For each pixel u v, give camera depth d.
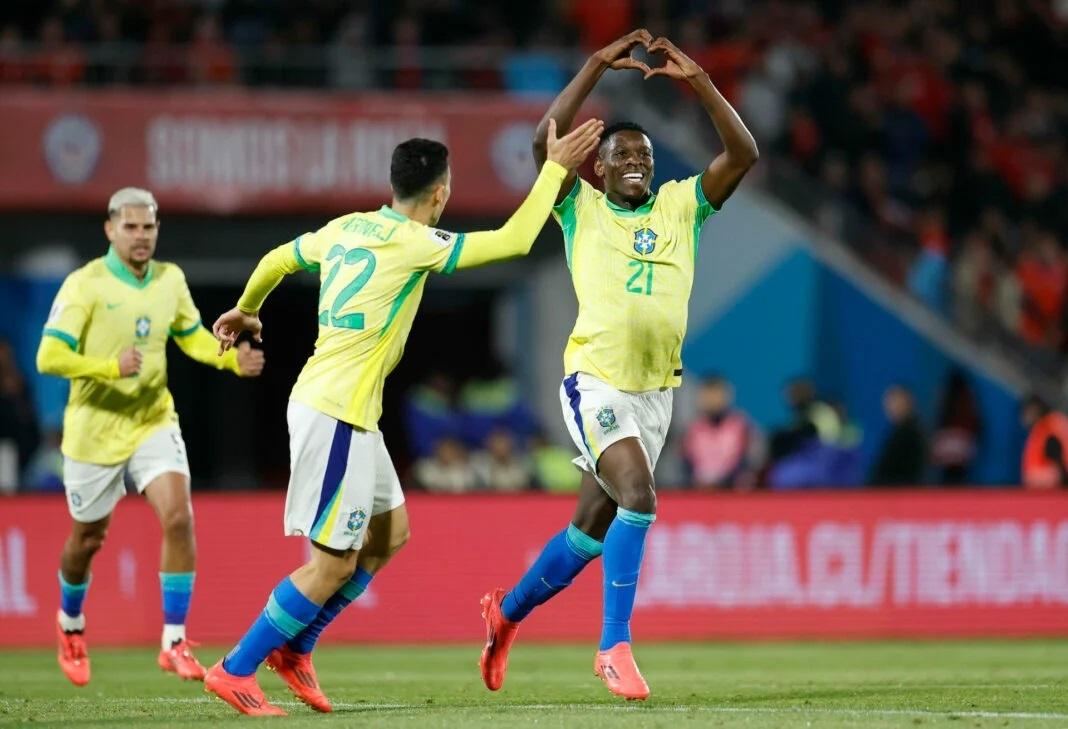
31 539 42.44
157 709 24.08
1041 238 66.12
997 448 62.38
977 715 21.75
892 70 70.06
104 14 60.84
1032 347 62.59
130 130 58.56
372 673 33.78
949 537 45.09
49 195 58.22
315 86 61.06
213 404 69.50
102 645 42.28
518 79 62.12
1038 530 45.34
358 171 59.72
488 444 59.22
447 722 20.83
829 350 63.28
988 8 75.06
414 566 43.66
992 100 72.12
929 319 63.16
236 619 43.09
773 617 44.44
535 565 24.52
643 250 23.56
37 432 55.12
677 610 44.16
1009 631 45.00
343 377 22.20
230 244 61.81
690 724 20.38
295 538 43.66
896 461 50.66
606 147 24.00
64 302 28.17
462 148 60.19
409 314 22.59
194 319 29.58
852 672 33.03
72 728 20.91
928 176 68.25
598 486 24.14
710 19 68.50
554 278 66.62
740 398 63.22
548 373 66.56
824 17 71.81
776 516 44.75
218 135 58.97
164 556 28.39
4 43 60.59
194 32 61.34
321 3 63.78
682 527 44.41
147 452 28.77
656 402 23.98
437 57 61.97
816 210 63.75
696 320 63.19
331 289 22.41
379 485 23.02
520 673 33.25
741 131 23.56
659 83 61.41
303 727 20.39
